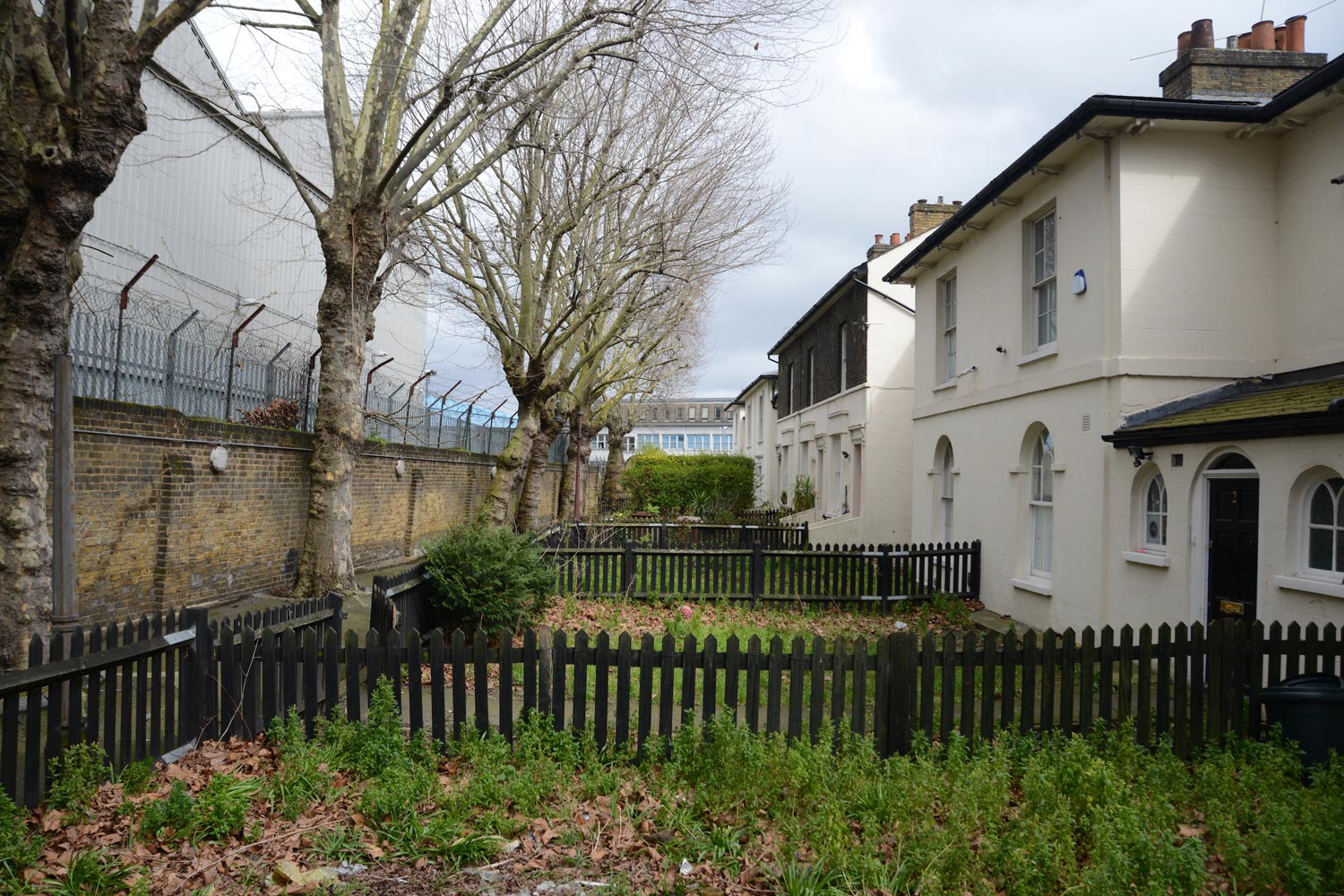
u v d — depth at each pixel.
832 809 4.86
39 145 6.04
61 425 6.07
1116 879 4.12
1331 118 9.35
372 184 10.30
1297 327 9.82
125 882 4.12
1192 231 10.12
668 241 15.84
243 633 6.09
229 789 4.96
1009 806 5.43
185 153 14.58
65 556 6.07
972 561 14.07
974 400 14.21
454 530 10.21
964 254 14.87
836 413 23.27
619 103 14.63
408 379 25.52
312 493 10.72
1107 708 6.61
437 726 6.09
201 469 9.99
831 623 12.52
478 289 15.16
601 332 19.70
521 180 14.70
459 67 9.78
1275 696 6.53
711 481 35.75
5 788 4.55
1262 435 7.83
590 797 5.45
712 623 12.05
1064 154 10.98
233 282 16.38
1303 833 4.58
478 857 4.58
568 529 16.67
